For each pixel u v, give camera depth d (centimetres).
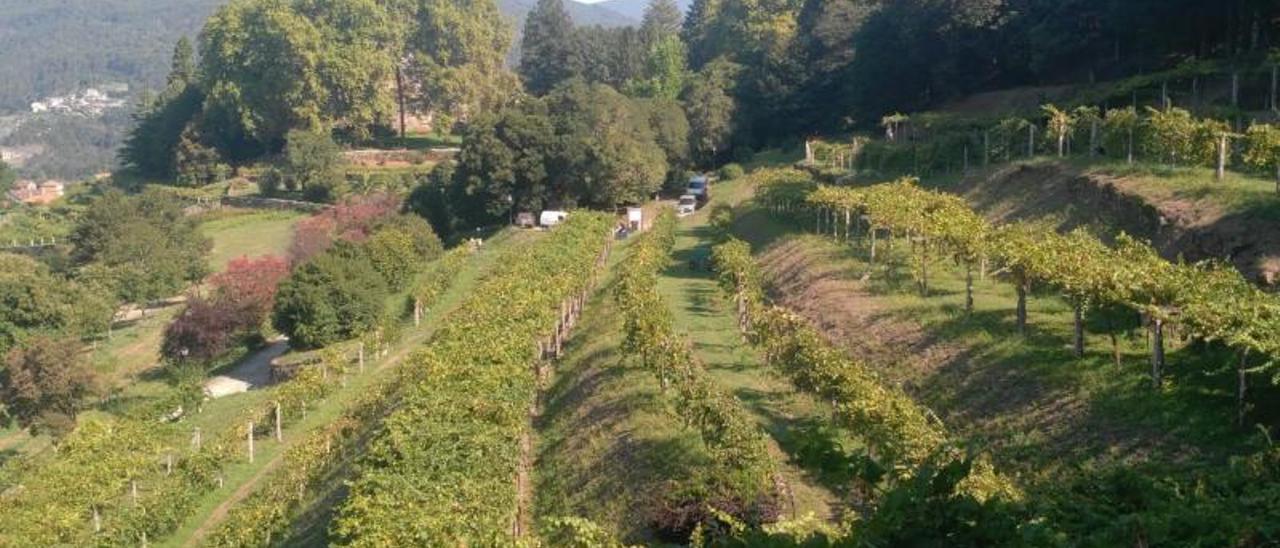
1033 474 1662
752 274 3319
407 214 6731
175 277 6306
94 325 5294
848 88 7212
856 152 5297
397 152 10712
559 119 7000
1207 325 1577
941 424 1803
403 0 11725
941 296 2617
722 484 1656
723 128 8181
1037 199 3272
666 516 1627
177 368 4572
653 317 2492
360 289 4494
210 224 8662
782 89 7919
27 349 3994
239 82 10844
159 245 6525
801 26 8850
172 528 2794
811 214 4203
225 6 11638
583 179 6875
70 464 3116
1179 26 4481
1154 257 1984
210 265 6994
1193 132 2745
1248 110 3472
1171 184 2658
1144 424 1628
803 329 2355
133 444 3322
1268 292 1941
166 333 4784
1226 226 2264
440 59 11688
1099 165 3097
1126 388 1739
